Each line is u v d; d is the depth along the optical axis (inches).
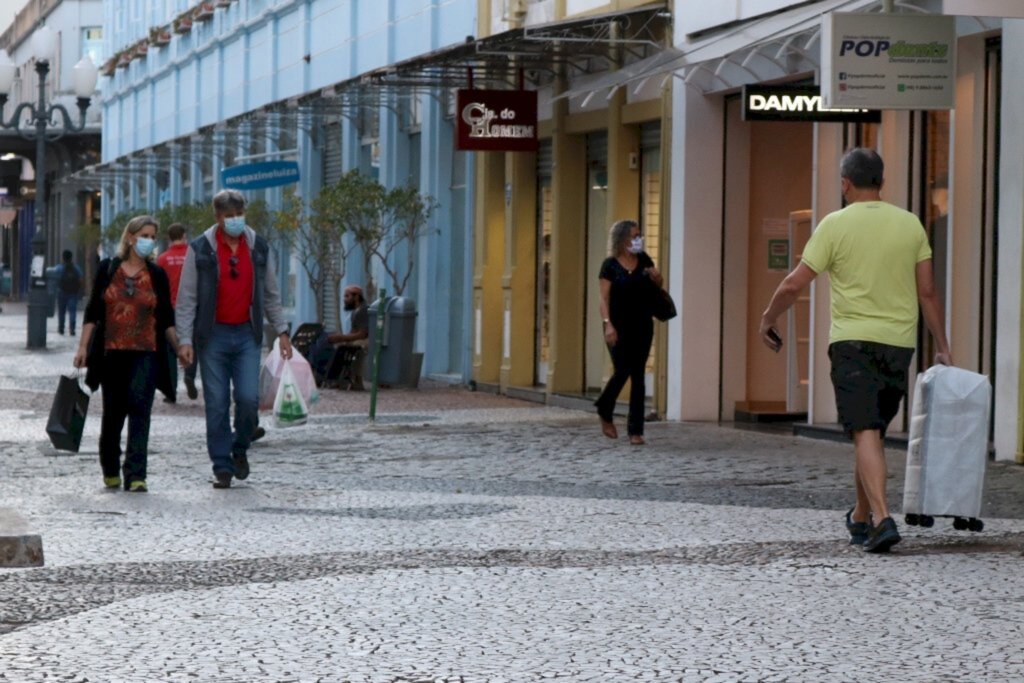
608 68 1473.9
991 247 1045.8
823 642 494.6
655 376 1384.1
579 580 598.5
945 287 1088.8
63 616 536.4
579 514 775.1
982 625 518.6
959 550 659.4
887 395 673.0
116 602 559.2
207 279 889.5
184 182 3157.0
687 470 975.6
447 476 949.8
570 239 1577.3
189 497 849.5
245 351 903.7
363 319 1729.8
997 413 1007.0
